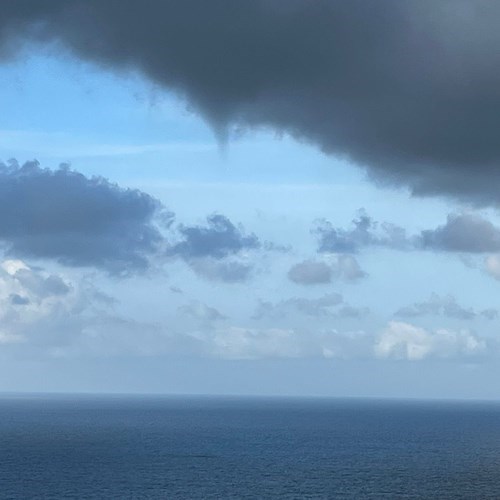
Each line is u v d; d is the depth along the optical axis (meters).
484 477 164.38
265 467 177.38
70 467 171.38
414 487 148.00
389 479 159.12
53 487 142.12
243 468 174.62
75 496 132.62
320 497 134.88
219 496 134.75
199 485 146.88
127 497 132.25
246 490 141.62
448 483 154.12
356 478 160.12
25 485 144.12
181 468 172.75
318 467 178.88
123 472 164.00
